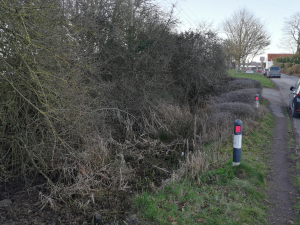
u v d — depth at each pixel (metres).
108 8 9.80
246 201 4.18
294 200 4.30
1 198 4.53
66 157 5.17
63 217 3.94
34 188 4.84
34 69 4.80
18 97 5.23
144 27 10.82
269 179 5.13
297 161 5.98
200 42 12.33
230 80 16.61
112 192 4.61
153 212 3.80
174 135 7.70
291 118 11.14
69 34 6.66
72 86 5.84
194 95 13.18
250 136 7.79
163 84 10.70
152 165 5.89
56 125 5.40
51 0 6.50
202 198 4.18
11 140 5.25
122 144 6.95
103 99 7.85
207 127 7.86
